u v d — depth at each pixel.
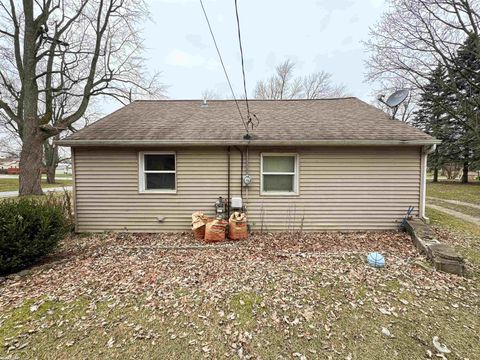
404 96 7.32
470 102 11.63
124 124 7.28
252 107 9.33
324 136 6.27
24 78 10.29
